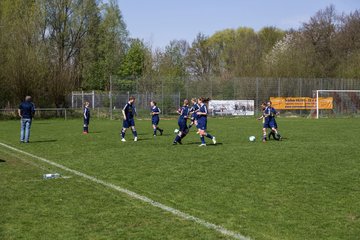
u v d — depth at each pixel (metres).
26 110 18.14
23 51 39.69
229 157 13.18
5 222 6.49
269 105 18.39
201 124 16.31
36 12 44.03
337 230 6.00
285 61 52.66
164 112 42.50
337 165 11.59
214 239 5.66
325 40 67.50
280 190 8.48
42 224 6.38
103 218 6.65
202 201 7.65
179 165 11.64
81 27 50.41
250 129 25.42
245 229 6.05
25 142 18.08
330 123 32.31
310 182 9.26
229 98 44.72
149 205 7.39
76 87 47.81
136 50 58.00
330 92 45.75
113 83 43.56
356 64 54.72
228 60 74.44
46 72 40.94
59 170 11.00
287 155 13.62
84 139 19.41
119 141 18.42
